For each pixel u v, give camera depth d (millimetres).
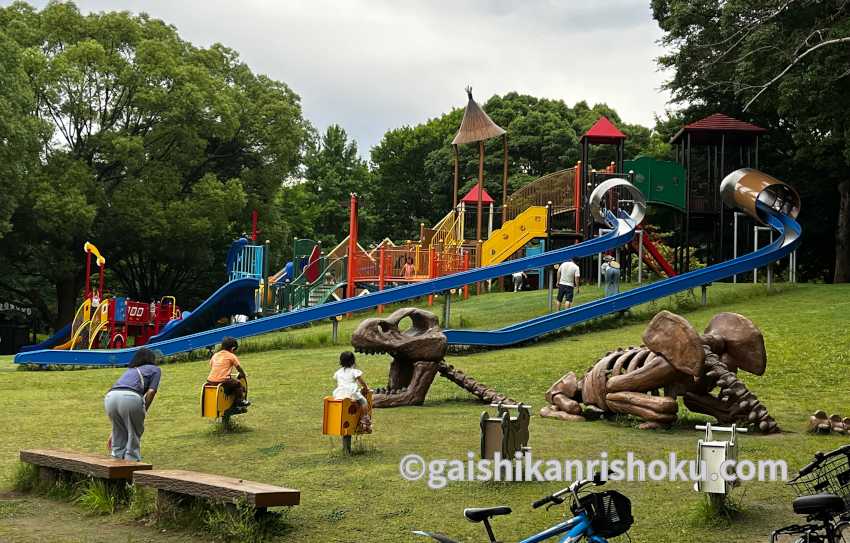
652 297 28375
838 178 40719
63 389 20547
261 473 10938
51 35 47000
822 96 32062
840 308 25797
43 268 46188
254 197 54281
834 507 5574
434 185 74188
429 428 13609
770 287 31359
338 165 85188
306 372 21000
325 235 80750
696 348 12844
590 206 35562
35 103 42281
